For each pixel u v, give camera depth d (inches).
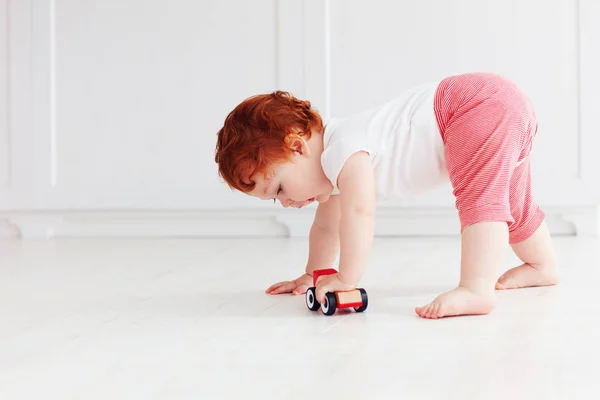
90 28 100.1
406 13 95.1
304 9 96.3
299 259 77.0
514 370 35.2
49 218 103.2
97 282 64.0
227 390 32.8
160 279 65.3
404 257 76.9
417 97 52.7
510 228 55.6
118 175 101.0
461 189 49.1
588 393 31.5
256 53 97.9
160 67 99.4
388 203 95.4
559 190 94.0
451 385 32.9
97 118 100.9
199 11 98.3
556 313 47.9
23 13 100.7
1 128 102.0
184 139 99.7
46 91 101.0
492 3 93.9
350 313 49.4
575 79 93.4
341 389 32.6
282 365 36.7
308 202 53.1
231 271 69.6
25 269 72.3
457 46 94.8
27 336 43.9
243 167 49.8
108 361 38.0
